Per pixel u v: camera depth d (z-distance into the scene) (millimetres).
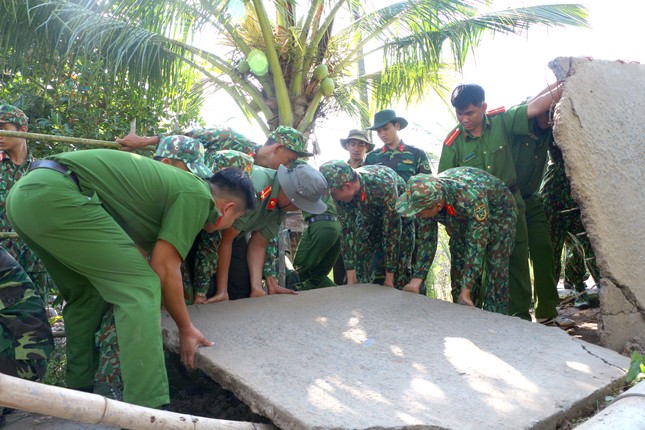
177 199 3254
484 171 4852
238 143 4742
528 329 4102
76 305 3586
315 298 4539
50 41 6840
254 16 8156
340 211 5090
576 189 4309
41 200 3049
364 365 3418
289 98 8227
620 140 4613
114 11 6996
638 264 4434
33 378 3326
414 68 8211
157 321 3090
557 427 3016
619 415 2615
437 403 3006
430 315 4301
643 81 4965
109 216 3170
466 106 4953
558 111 4387
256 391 3000
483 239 4562
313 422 2699
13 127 4797
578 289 6070
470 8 7781
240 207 3529
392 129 6398
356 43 8789
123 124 6477
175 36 7551
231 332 3746
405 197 4535
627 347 4172
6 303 3252
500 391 3188
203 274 4242
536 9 7680
